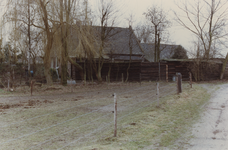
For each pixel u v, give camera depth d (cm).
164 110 755
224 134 496
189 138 471
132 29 2514
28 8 1595
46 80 1909
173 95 1091
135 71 2130
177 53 3014
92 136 511
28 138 515
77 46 1734
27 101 1070
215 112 725
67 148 437
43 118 708
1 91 1458
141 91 1360
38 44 1842
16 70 1864
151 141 448
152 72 2091
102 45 1942
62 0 1614
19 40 1570
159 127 553
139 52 2977
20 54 1927
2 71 1750
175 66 2084
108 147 407
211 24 2244
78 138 506
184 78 2088
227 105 841
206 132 514
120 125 580
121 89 1529
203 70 2131
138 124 577
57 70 2634
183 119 636
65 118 704
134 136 480
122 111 789
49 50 1675
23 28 1686
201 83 1855
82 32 1670
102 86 1777
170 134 497
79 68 2134
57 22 1634
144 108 815
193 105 851
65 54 1755
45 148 446
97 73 2122
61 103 992
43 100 1095
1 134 547
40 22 1630
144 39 3216
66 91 1492
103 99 1081
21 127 610
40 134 545
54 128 595
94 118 693
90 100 1059
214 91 1281
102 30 1938
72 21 1669
